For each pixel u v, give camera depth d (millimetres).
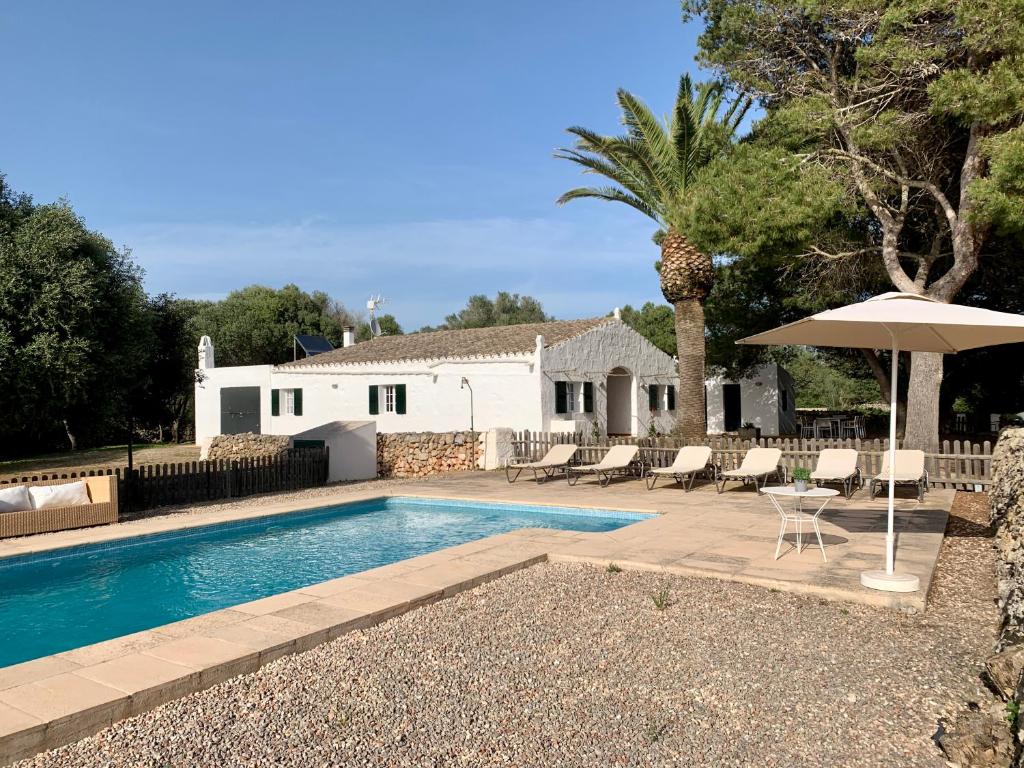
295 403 29641
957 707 4457
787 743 4039
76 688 4617
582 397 23859
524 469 19594
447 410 24469
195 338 30438
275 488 16266
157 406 28609
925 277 15633
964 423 30906
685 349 18891
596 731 4195
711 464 16250
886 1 13438
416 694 4754
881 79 14141
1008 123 12812
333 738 4137
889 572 6887
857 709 4453
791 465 15086
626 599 6938
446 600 7051
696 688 4805
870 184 15055
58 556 9883
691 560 8188
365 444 19094
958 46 13023
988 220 12312
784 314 23562
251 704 4645
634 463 17500
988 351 22547
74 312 16531
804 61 16203
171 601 8445
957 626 6020
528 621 6301
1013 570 6090
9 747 3932
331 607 6492
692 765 3799
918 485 12547
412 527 12891
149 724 4387
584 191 20078
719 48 16266
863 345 8258
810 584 7020
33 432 17938
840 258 16672
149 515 12883
